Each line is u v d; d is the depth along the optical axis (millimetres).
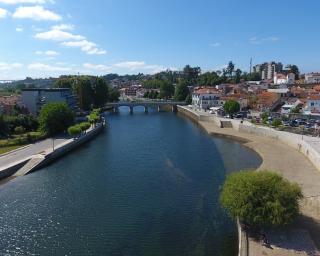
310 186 73312
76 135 134000
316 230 53219
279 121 145250
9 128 138625
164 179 85625
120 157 109750
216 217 62781
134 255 50875
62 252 52000
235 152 115500
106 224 60781
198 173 90562
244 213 51031
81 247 53312
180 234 56781
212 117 187625
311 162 95125
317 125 138250
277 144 122875
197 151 117375
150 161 103875
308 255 46531
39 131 142750
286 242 49562
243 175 56531
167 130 166500
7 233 58031
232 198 52938
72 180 86375
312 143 108688
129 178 87062
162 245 53469
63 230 58844
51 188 80438
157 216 63781
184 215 63906
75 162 104500
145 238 55719
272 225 51969
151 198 72750
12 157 102312
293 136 121125
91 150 121438
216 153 114125
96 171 94125
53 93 189500
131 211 66188
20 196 75312
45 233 57938
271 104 195125
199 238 55312
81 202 71375
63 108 145750
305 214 58594
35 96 184750
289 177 80562
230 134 145375
